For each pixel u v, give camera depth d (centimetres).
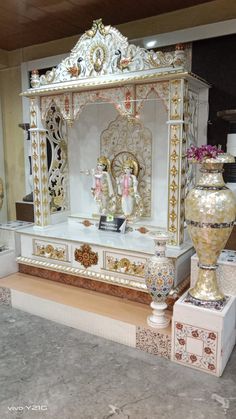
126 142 279
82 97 249
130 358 197
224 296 197
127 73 225
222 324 175
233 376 181
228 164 241
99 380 178
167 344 195
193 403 161
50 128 289
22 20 274
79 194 312
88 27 292
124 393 168
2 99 367
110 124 284
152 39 269
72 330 229
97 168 283
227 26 239
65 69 250
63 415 154
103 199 283
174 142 219
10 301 264
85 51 239
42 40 323
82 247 252
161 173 267
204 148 179
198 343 183
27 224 310
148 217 278
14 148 370
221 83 250
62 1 240
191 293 196
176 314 188
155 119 263
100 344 212
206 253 188
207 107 254
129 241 250
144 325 205
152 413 155
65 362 193
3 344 212
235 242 228
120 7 251
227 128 251
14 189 379
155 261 200
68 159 309
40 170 280
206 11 249
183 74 205
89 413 155
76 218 301
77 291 256
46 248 272
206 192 180
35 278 281
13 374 183
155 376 181
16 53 349
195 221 182
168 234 210
